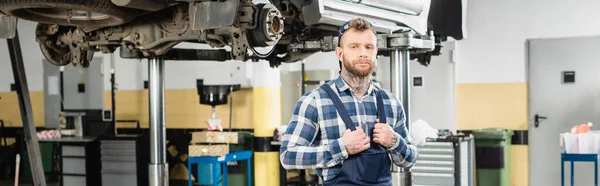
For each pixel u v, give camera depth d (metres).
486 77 7.88
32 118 5.84
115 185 8.25
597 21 7.43
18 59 5.75
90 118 9.21
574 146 6.59
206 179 7.92
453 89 7.90
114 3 3.21
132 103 8.93
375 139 2.46
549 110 7.68
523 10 7.70
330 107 2.48
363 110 2.52
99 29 4.04
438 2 5.09
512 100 7.79
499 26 7.81
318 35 4.66
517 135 7.80
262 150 7.87
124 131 8.97
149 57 4.95
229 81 8.38
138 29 3.86
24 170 9.40
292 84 8.17
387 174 2.56
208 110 8.57
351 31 2.44
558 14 7.57
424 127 6.46
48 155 9.24
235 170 7.99
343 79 2.52
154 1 3.31
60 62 4.47
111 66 8.98
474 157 7.65
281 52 5.02
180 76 8.69
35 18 3.54
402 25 4.37
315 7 3.56
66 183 8.49
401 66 4.39
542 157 7.74
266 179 7.88
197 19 3.27
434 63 7.96
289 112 8.23
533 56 7.70
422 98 8.05
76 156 8.38
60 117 8.89
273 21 3.29
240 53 3.32
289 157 2.45
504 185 7.59
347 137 2.39
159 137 4.93
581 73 7.53
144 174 8.23
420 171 6.81
